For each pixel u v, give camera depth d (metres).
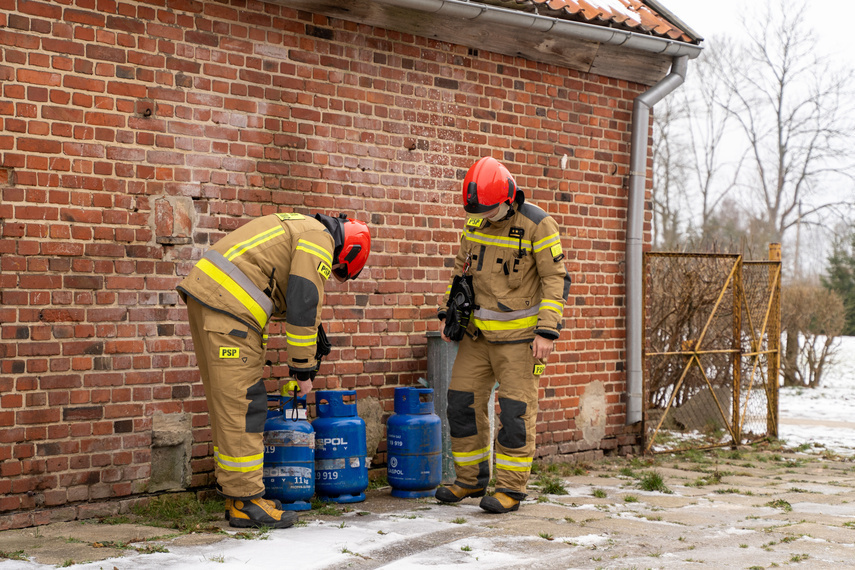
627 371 7.23
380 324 5.82
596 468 6.56
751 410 8.83
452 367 5.71
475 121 6.30
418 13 5.82
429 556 3.72
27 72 4.38
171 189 4.88
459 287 4.96
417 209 6.00
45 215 4.45
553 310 4.70
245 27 5.16
